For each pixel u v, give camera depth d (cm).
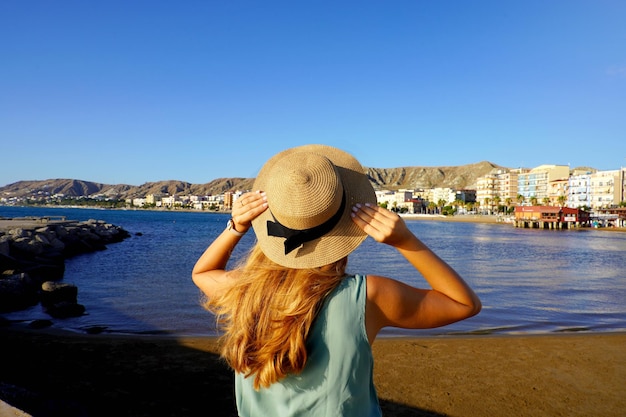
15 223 4316
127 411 575
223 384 675
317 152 152
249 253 167
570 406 622
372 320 136
